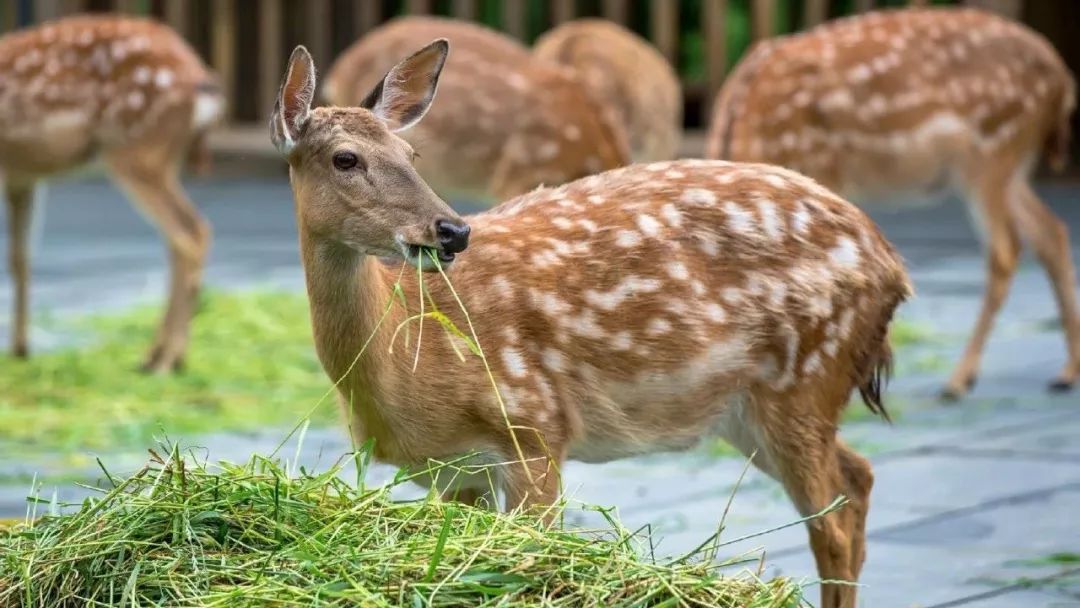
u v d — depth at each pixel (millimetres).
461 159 15555
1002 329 16281
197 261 15062
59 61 15461
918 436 12344
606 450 8242
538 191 8633
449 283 7613
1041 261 14180
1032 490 10781
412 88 8359
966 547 9578
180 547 6832
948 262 20078
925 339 15781
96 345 16031
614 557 6641
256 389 14180
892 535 9852
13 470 11375
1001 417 12906
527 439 7883
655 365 8094
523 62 15695
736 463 11711
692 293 8117
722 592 6613
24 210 15586
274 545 6855
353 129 7676
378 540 6832
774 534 9844
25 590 6809
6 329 17094
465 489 8227
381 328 7777
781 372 8164
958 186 14398
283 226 23672
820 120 14109
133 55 15391
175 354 14883
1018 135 14359
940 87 14180
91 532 7008
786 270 8148
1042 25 25062
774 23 23797
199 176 28406
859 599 8648
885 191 14484
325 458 11484
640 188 8375
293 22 26938
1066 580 8914
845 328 8211
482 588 6383
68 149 15477
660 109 17453
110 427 12719
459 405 7828
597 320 8023
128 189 15367
